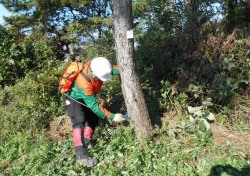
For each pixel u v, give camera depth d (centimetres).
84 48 888
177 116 633
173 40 682
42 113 729
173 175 502
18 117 731
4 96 836
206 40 667
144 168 517
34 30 2970
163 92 643
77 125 560
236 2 833
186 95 629
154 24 748
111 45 827
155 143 568
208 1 767
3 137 705
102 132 613
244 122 607
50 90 748
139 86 577
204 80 632
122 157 549
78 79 526
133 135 581
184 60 669
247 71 633
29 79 800
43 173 543
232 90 620
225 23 776
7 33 1034
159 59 688
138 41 736
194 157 527
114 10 559
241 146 551
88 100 522
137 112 573
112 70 581
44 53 996
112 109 692
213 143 556
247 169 496
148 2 790
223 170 495
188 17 705
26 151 636
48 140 655
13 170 578
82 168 538
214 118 612
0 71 969
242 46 650
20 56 987
